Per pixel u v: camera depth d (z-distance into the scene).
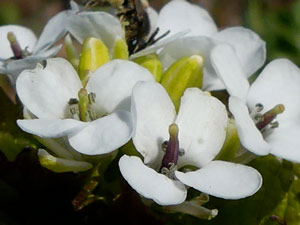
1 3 0.19
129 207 0.09
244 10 0.17
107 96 0.09
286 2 0.16
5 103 0.10
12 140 0.09
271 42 0.16
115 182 0.09
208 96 0.09
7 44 0.11
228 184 0.08
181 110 0.09
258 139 0.09
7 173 0.09
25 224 0.09
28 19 0.19
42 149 0.09
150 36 0.10
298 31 0.15
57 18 0.10
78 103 0.09
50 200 0.09
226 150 0.09
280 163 0.10
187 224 0.09
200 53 0.10
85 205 0.09
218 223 0.10
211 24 0.11
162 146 0.09
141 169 0.08
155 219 0.09
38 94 0.09
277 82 0.10
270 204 0.10
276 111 0.09
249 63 0.10
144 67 0.10
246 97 0.10
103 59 0.10
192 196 0.09
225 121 0.09
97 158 0.09
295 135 0.09
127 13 0.10
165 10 0.11
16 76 0.10
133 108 0.08
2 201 0.09
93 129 0.08
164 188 0.08
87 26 0.10
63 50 0.15
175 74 0.10
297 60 0.15
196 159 0.09
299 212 0.09
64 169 0.09
